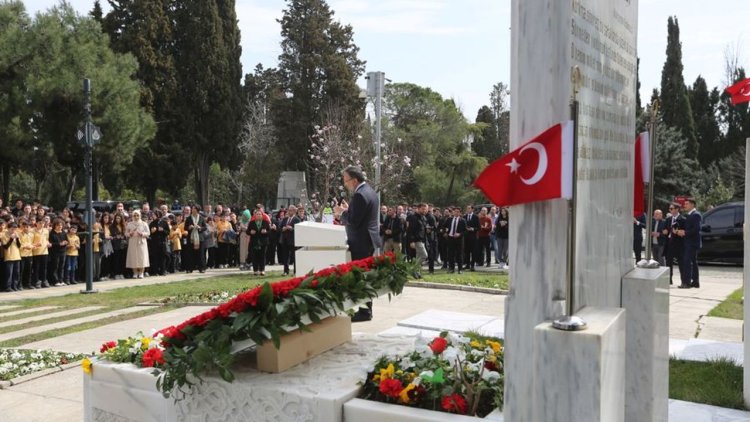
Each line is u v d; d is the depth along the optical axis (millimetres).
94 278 14984
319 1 44094
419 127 46031
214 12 34688
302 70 42875
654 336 3623
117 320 8938
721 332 7570
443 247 17062
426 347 3703
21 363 6363
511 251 2809
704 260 17234
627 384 3664
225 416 3402
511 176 2695
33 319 9227
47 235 13719
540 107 2752
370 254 7812
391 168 32469
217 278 14844
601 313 2721
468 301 9883
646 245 4180
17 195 36938
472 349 3771
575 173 2576
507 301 2816
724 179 31656
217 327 3447
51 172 32406
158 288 12789
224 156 35812
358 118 40250
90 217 12508
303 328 3633
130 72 26859
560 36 2736
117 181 34719
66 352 6945
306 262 8727
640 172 4328
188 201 43562
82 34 25391
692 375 5488
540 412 2449
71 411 4996
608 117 3506
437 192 45375
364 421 3094
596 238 3285
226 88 35188
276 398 3246
